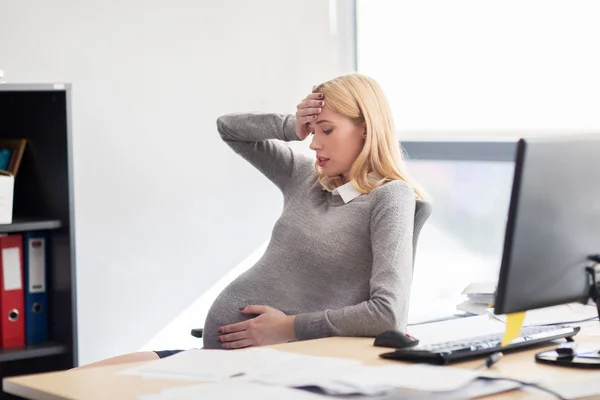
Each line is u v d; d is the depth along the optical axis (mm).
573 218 1710
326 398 1410
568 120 3453
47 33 3465
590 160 1736
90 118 3574
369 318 2080
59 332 3055
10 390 1638
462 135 3869
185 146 3814
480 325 2184
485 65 3758
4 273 3002
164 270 3785
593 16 3342
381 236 2242
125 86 3654
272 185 4070
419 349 1752
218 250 3932
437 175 4090
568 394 1554
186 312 3852
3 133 3191
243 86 3963
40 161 3080
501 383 1516
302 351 1878
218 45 3883
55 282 3064
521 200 1618
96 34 3574
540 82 3547
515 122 3650
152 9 3703
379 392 1432
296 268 2451
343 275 2373
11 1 3385
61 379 1628
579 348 1866
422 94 4039
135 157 3691
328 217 2436
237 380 1551
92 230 3598
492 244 3906
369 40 4270
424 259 4145
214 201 3906
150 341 3758
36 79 3449
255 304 2469
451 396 1453
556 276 1701
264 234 4066
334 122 2453
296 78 4121
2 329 3006
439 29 3945
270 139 2750
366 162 2455
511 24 3646
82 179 3564
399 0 4117
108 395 1494
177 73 3779
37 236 3062
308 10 4141
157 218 3758
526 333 1917
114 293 3660
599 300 1784
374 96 2488
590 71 3367
